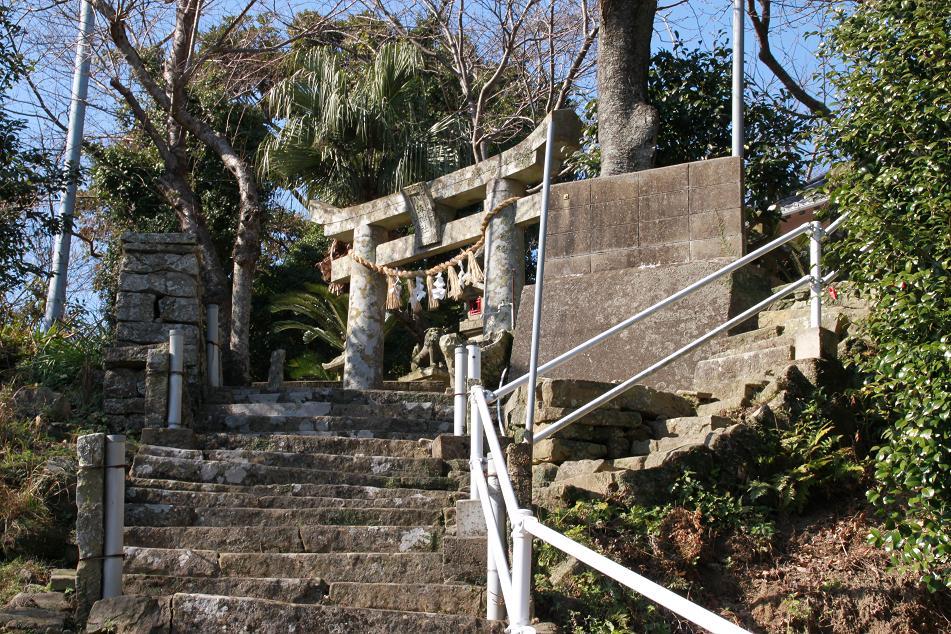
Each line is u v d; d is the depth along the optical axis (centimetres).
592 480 759
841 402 849
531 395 631
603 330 1094
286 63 2030
